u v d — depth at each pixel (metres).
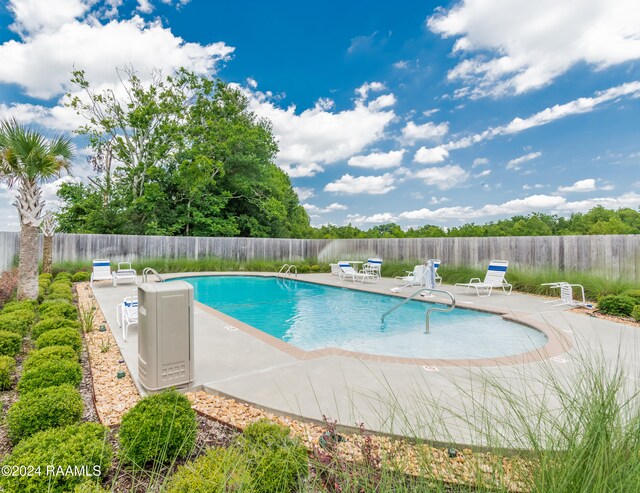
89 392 3.43
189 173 18.80
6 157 7.28
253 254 17.48
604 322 6.14
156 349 3.25
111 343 5.00
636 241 8.64
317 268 16.39
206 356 4.36
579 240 9.65
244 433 2.36
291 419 2.87
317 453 1.91
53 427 2.51
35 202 7.52
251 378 3.64
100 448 2.07
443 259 13.16
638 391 2.05
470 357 4.99
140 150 20.42
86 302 7.99
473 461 1.71
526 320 6.35
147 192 18.86
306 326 7.17
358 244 16.42
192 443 2.40
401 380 3.59
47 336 4.15
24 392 3.04
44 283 9.42
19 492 1.79
